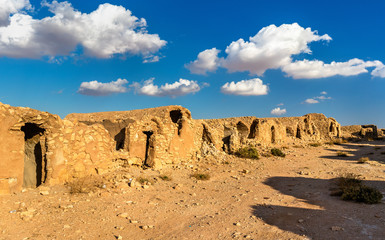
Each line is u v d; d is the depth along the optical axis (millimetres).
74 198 8852
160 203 9305
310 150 26844
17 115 8906
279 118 41156
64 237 6184
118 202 8953
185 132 17703
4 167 8508
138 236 6516
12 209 7422
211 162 18453
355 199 9453
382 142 37125
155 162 14695
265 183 13227
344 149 28562
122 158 13656
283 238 6363
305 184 12766
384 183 12141
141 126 14906
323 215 8039
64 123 10602
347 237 6336
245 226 7223
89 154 11414
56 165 9914
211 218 7914
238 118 28047
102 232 6633
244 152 21250
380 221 7312
